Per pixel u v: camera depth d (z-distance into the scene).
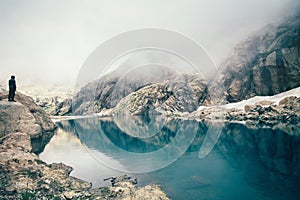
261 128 24.88
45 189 8.95
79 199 8.23
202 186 9.19
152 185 8.87
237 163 12.15
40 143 20.56
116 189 8.86
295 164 11.84
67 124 42.47
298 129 22.44
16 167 10.77
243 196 8.25
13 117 20.19
